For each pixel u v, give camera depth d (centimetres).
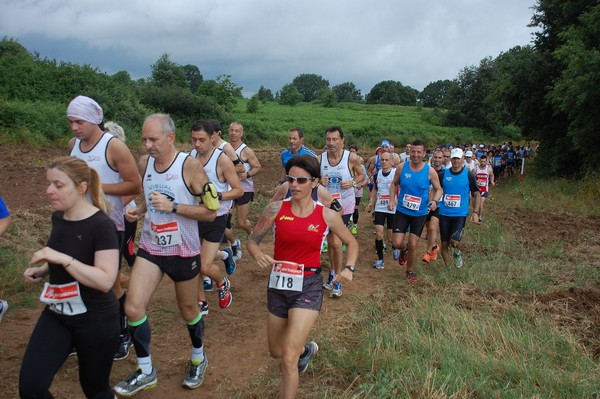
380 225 809
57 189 297
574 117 1966
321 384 432
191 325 420
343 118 6362
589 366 470
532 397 405
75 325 308
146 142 391
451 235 786
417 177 709
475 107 6562
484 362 459
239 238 927
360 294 673
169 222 397
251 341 523
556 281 738
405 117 7425
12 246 734
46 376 296
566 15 2233
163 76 4522
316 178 384
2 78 2550
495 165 2564
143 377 395
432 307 578
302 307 372
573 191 1805
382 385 416
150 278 396
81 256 306
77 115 402
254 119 4828
